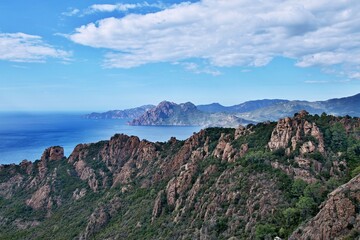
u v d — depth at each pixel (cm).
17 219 18750
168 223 11212
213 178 11450
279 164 9862
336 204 6581
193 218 10394
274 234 7669
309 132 10819
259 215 8500
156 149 19312
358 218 6250
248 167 10300
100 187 19425
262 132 12606
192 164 13225
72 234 14688
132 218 13512
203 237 9044
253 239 7869
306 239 6588
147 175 17412
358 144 10250
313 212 7781
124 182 18238
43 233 16150
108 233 13200
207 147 14088
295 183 8856
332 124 11412
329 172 9306
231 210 9312
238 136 13400
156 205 12494
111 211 15138
